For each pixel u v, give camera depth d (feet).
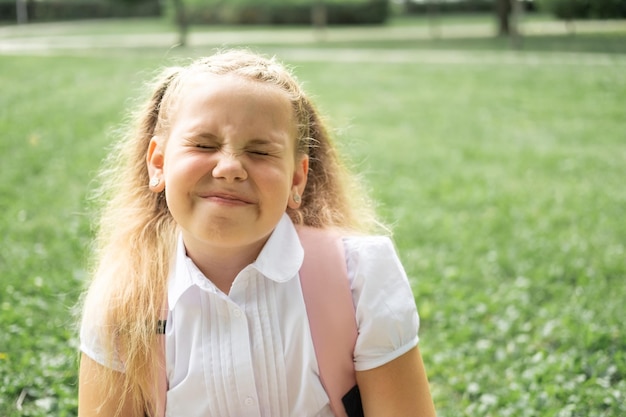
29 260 14.49
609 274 15.01
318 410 5.94
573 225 18.84
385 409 6.03
